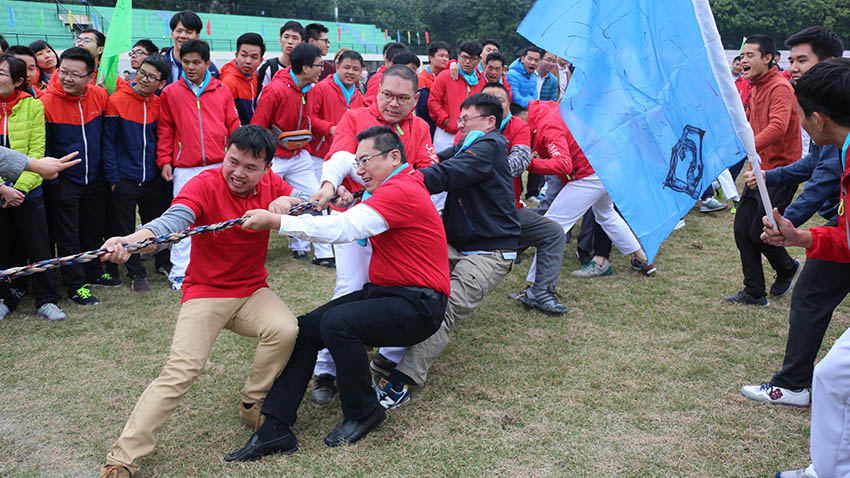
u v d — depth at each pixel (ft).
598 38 9.78
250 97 20.07
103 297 16.29
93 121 15.80
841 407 7.76
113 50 16.31
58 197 15.29
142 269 16.99
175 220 9.30
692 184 9.67
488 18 134.31
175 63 19.21
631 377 11.94
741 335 13.70
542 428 10.30
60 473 9.31
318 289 16.83
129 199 16.71
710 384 11.67
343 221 9.55
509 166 13.12
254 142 9.37
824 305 10.48
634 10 9.53
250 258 10.05
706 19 8.30
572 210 16.51
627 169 9.85
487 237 12.31
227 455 9.67
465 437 10.09
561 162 15.01
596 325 14.35
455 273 12.12
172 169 17.20
